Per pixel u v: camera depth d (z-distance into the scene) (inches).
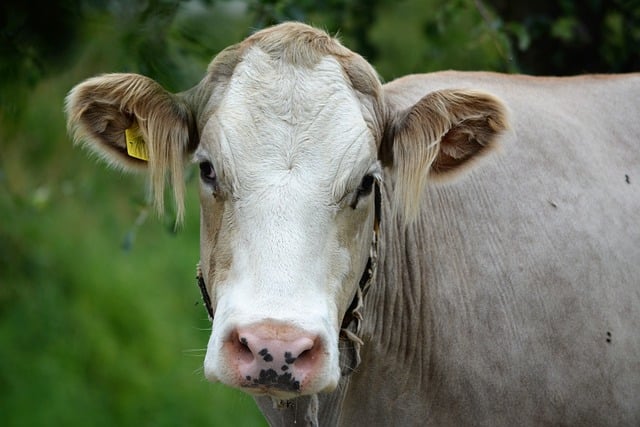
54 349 824.9
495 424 390.6
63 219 897.5
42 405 789.2
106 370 821.9
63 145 730.8
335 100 339.6
